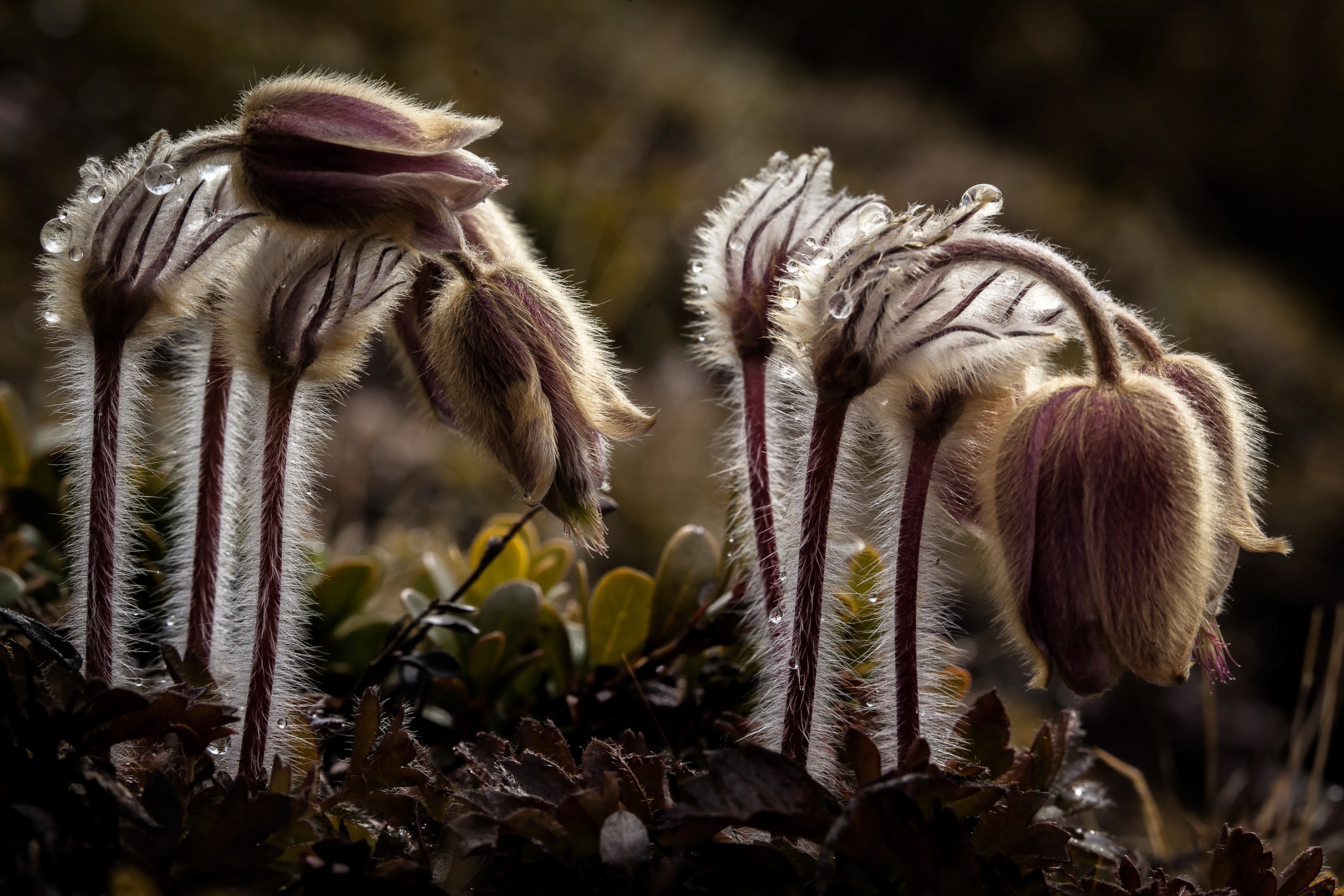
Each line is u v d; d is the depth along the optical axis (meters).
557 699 0.40
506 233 0.37
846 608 0.37
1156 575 0.34
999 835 0.35
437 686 0.39
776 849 0.35
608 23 1.63
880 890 0.34
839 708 0.37
